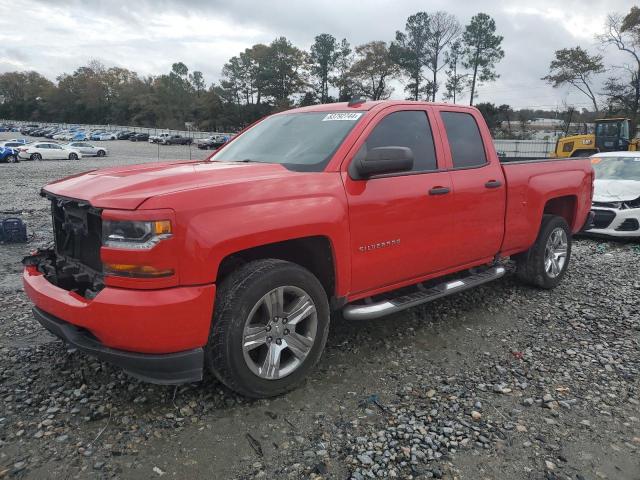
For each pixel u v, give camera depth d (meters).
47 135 87.31
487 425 3.06
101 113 141.88
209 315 2.89
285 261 3.28
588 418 3.15
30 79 161.50
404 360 3.94
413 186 3.95
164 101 126.75
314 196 3.33
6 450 2.75
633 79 49.91
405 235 3.91
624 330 4.58
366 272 3.70
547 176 5.38
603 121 24.72
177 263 2.77
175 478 2.57
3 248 8.12
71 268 3.30
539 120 77.44
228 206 2.94
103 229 2.80
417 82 73.19
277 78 101.75
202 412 3.15
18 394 3.33
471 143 4.68
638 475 2.64
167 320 2.75
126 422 3.03
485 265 5.07
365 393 3.43
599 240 8.98
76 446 2.80
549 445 2.87
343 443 2.87
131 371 2.94
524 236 5.13
